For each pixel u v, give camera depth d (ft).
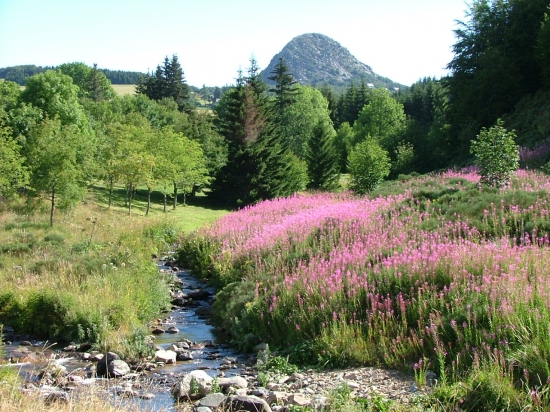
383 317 28.86
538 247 34.58
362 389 23.04
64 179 84.69
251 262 50.06
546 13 129.39
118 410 21.36
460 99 138.10
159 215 116.47
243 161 151.53
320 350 28.94
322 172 169.99
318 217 57.52
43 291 39.83
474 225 43.68
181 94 317.22
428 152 151.12
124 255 56.65
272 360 29.19
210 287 53.83
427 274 30.96
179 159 134.62
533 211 44.39
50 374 28.07
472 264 30.50
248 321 35.45
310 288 33.88
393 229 45.42
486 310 24.68
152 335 37.35
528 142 101.30
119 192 150.10
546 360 19.76
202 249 66.28
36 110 134.31
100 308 37.55
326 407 21.15
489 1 146.20
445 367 23.40
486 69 130.00
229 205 154.40
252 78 194.49
